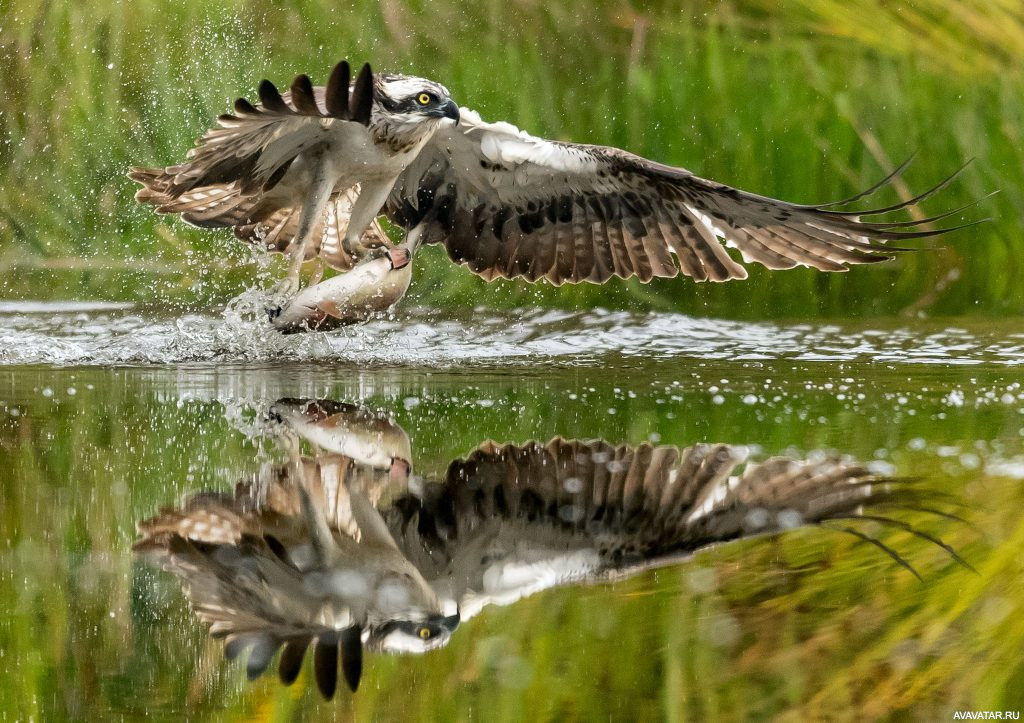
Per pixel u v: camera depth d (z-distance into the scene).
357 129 9.06
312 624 4.45
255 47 15.89
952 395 8.69
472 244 10.32
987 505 5.76
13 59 15.55
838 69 14.84
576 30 15.55
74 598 4.64
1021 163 14.30
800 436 7.23
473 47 15.60
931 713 3.86
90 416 7.69
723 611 4.51
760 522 5.55
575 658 4.17
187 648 4.25
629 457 6.70
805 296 13.91
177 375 9.38
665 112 14.63
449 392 8.73
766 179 14.39
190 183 8.62
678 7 15.58
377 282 9.05
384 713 3.86
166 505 5.71
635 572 4.92
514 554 5.09
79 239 14.62
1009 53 14.77
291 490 5.99
